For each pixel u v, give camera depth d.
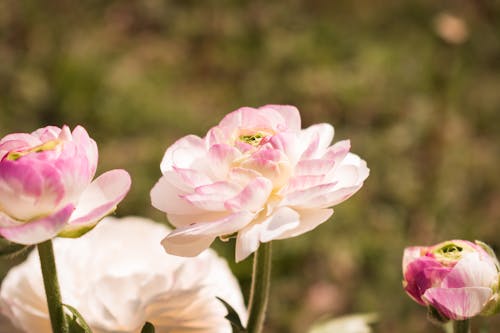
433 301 0.66
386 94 2.23
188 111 2.19
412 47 2.33
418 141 2.07
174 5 2.57
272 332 1.71
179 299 0.71
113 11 2.52
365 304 1.75
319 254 1.82
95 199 0.65
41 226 0.62
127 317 0.70
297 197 0.65
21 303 0.72
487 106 2.15
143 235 0.77
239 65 2.41
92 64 2.26
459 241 0.68
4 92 2.18
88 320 0.70
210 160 0.67
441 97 2.14
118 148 2.07
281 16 2.53
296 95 2.29
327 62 2.38
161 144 2.06
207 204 0.65
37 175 0.62
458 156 2.03
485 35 2.23
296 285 1.77
